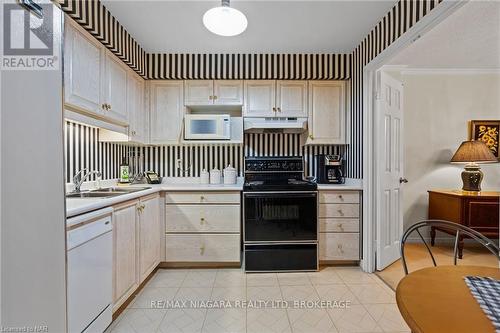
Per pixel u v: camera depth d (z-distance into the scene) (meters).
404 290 0.83
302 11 2.05
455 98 3.39
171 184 3.06
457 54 2.87
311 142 2.93
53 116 1.00
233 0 1.90
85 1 1.73
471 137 3.37
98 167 2.51
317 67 2.86
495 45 2.64
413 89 3.39
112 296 1.70
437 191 3.22
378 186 2.52
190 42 2.58
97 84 1.95
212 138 2.83
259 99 2.90
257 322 1.76
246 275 2.51
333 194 2.63
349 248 2.64
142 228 2.18
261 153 3.18
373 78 2.49
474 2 1.93
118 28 2.20
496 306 0.73
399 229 2.84
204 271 2.60
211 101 2.89
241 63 2.85
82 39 1.77
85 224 1.39
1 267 0.84
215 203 2.63
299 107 2.91
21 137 0.88
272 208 2.59
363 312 1.87
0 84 0.81
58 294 1.03
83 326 1.36
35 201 0.93
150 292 2.17
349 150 2.94
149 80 2.90
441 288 0.85
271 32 2.39
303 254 2.59
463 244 3.14
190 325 1.73
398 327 1.70
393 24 2.00
